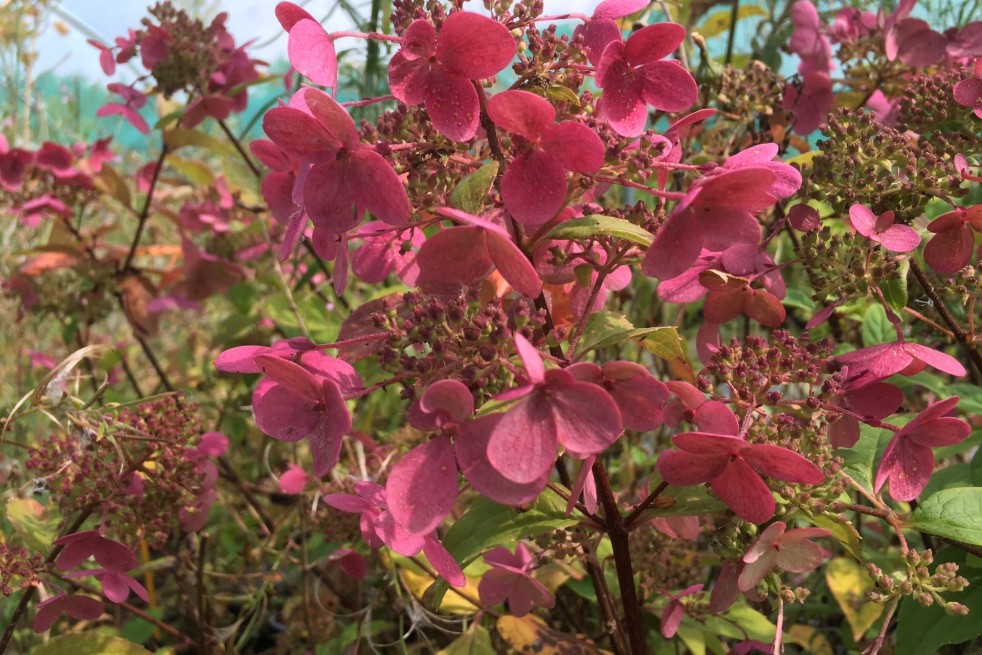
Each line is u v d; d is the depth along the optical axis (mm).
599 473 293
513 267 225
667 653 448
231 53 588
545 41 264
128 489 384
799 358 275
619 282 325
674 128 283
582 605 504
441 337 238
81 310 667
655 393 223
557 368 203
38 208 628
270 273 680
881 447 334
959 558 330
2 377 746
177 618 610
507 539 284
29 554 378
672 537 356
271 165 323
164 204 772
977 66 349
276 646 557
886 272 301
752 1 613
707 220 236
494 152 263
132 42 580
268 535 564
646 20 572
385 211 234
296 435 252
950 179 306
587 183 257
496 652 419
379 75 515
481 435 212
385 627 491
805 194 324
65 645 356
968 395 389
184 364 792
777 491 275
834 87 492
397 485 214
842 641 483
